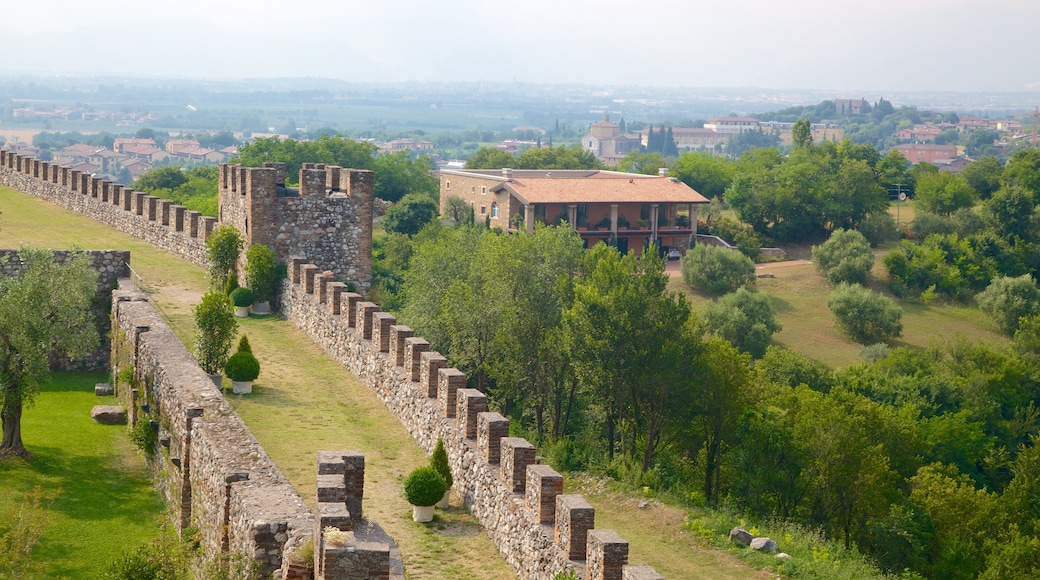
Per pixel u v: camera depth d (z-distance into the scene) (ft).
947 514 153.38
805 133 539.29
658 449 158.71
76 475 97.09
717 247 348.18
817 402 156.35
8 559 74.59
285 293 151.02
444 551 83.71
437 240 234.79
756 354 287.28
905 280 354.33
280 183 162.50
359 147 384.88
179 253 171.94
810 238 423.23
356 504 81.51
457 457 96.89
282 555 64.80
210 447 78.79
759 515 142.10
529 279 166.09
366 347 123.65
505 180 367.25
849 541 148.66
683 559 101.40
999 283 329.72
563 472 133.08
